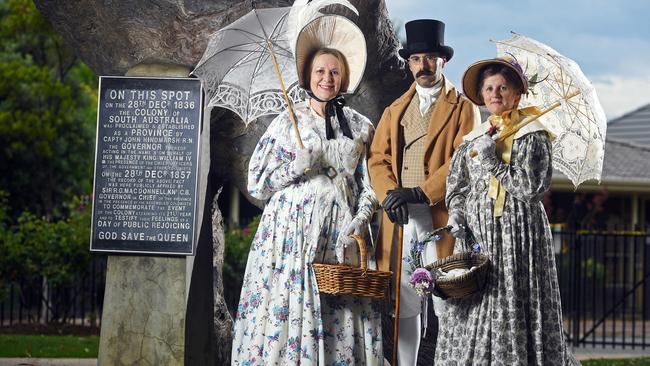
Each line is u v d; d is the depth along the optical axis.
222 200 23.91
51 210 25.52
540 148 6.54
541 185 6.46
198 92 7.70
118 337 7.72
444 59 7.47
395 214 7.04
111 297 7.75
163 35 8.67
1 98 25.16
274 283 6.79
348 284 6.56
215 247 9.02
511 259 6.40
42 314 20.14
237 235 17.58
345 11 8.02
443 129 7.32
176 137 7.70
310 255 6.74
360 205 6.96
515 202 6.50
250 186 7.04
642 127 32.44
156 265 7.72
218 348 8.67
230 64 7.66
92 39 8.94
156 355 7.67
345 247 6.86
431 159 7.29
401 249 7.07
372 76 8.91
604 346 17.09
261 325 6.77
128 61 8.87
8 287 19.20
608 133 32.81
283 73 7.68
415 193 7.07
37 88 24.61
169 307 7.68
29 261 17.11
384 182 7.27
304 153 6.75
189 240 7.66
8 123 24.19
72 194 26.34
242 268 17.11
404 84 9.11
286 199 6.88
